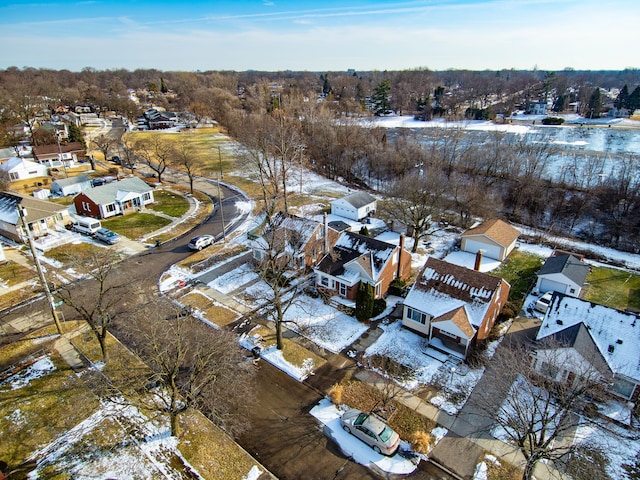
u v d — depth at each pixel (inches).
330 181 3097.9
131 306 1374.3
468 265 1756.9
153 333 912.9
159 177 2925.7
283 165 2321.6
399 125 4918.8
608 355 1047.6
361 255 1473.9
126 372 1099.9
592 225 2273.6
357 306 1354.6
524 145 3218.5
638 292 1566.2
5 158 3348.9
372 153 3080.7
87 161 3435.0
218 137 4537.4
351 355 1197.1
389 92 6446.9
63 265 1701.5
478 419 979.9
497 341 1262.3
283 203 2516.0
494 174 2807.6
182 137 4471.0
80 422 965.2
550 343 1045.2
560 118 5002.5
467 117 5191.9
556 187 2571.4
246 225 2167.8
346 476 836.6
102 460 868.6
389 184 2768.2
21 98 4517.7
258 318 1373.0
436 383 1093.1
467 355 1178.6
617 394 1035.3
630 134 4291.3
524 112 5841.5
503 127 4763.8
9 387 1069.8
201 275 1651.1
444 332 1222.3
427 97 5378.9
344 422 941.8
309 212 2357.3
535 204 2438.5
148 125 5182.1
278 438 924.6
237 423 928.9
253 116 4101.9
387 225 2172.7
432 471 849.5
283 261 1338.6
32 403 1016.9
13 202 2018.9
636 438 918.4
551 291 1525.6
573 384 898.1
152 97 7460.6
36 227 1990.7
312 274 1624.0
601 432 943.0
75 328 1310.3
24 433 935.7
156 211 2373.3
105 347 1137.4
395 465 860.0
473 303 1225.4
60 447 901.8
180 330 954.7
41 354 1191.6
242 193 2716.5
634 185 2314.2
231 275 1646.2
